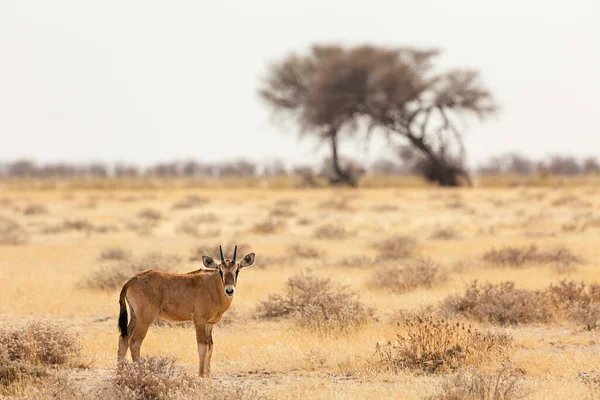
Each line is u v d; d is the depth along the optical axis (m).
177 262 94.00
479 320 60.78
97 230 146.00
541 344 52.66
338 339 54.03
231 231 148.75
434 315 60.00
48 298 71.75
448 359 46.88
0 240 124.06
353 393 39.94
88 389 41.25
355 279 83.25
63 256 106.12
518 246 110.50
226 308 43.66
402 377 43.88
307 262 99.00
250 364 47.72
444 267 84.50
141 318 44.03
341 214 190.75
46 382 41.22
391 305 67.31
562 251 93.31
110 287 76.25
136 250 113.50
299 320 58.47
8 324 60.25
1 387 41.22
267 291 75.50
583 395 39.09
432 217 177.88
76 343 49.12
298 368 47.12
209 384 38.59
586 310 59.41
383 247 108.69
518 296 62.50
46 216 187.75
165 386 38.25
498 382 39.09
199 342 43.69
